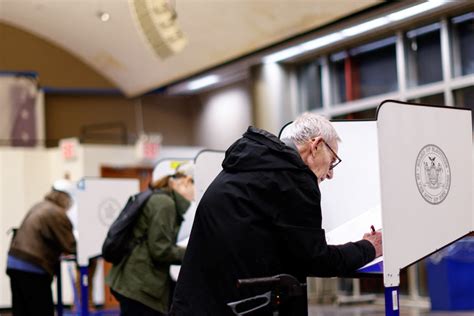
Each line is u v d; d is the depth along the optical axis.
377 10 7.63
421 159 2.43
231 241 2.23
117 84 12.62
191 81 11.42
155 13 10.02
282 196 2.22
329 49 9.45
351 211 2.79
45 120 12.39
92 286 9.83
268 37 9.03
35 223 5.40
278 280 2.14
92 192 5.76
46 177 10.52
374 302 9.20
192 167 4.25
